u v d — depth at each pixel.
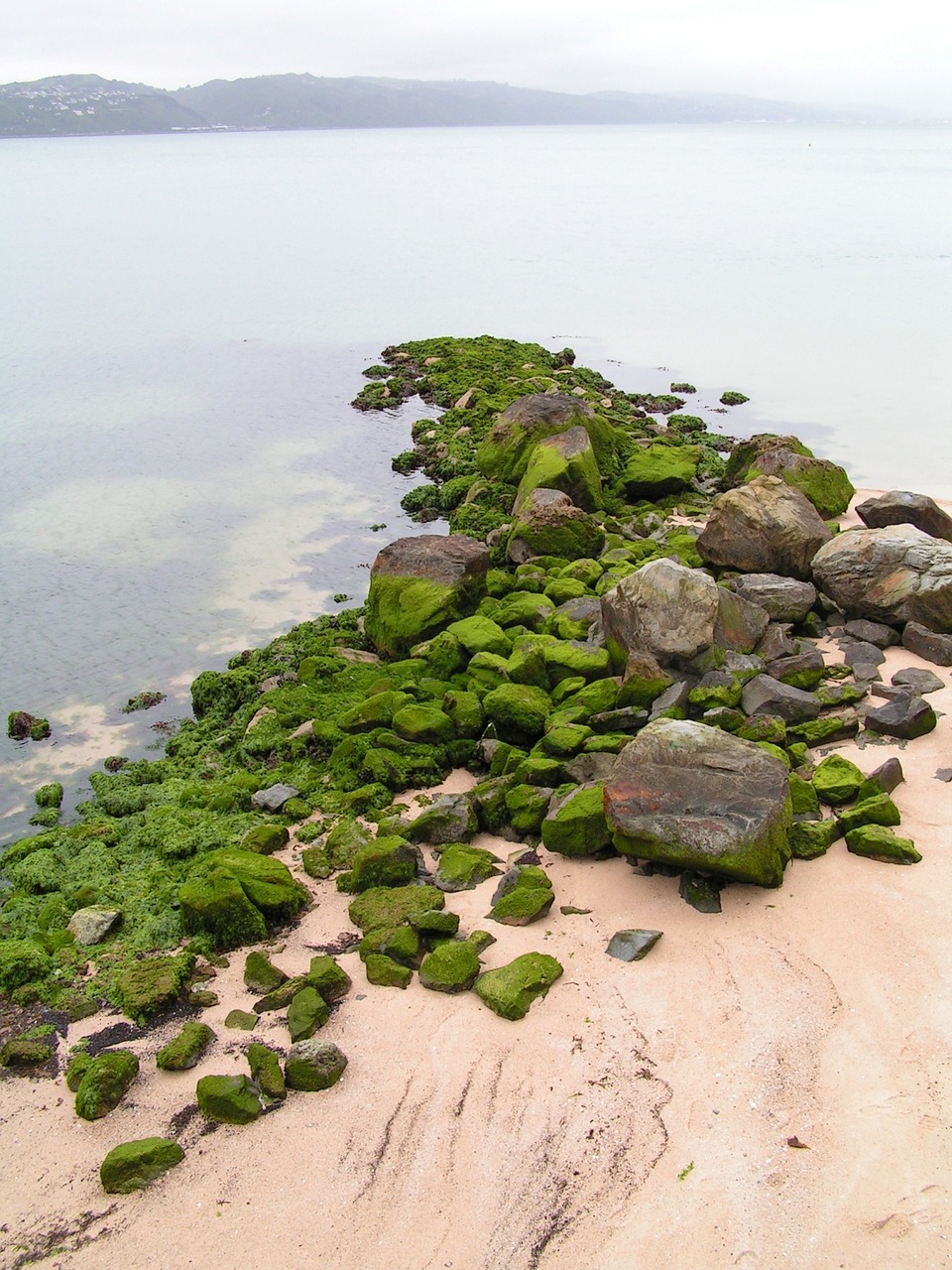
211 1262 8.29
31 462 30.69
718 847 11.30
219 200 112.06
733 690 14.96
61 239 80.19
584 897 12.12
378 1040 10.28
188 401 37.00
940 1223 8.14
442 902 12.16
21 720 17.34
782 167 166.62
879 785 13.02
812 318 47.72
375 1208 8.62
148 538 25.33
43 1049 10.50
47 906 12.76
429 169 170.62
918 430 31.50
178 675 19.14
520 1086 9.60
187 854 13.69
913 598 17.11
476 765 15.20
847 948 10.88
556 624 18.11
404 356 41.53
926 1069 9.45
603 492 25.66
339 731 16.09
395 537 25.25
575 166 176.50
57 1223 8.70
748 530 19.30
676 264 64.06
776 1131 8.99
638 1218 8.37
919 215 87.94
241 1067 10.12
